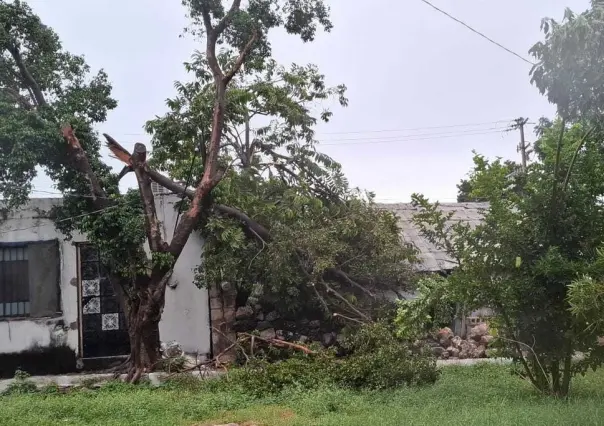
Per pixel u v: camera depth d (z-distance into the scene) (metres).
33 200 15.45
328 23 14.92
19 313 15.32
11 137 13.18
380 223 15.84
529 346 9.36
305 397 10.28
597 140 9.16
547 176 9.21
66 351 15.33
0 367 15.03
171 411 9.76
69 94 14.84
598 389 9.91
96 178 14.55
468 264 9.52
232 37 14.88
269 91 16.50
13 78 14.54
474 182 9.53
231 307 15.87
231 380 11.77
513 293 9.12
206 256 15.20
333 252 14.59
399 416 8.37
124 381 13.09
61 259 15.50
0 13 13.82
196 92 15.04
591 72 6.92
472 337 15.34
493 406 8.59
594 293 7.41
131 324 13.67
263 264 14.88
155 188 16.56
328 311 14.70
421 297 10.09
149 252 15.69
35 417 9.45
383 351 11.38
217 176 13.84
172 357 13.85
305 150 16.98
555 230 9.16
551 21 6.97
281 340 14.21
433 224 10.05
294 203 15.28
